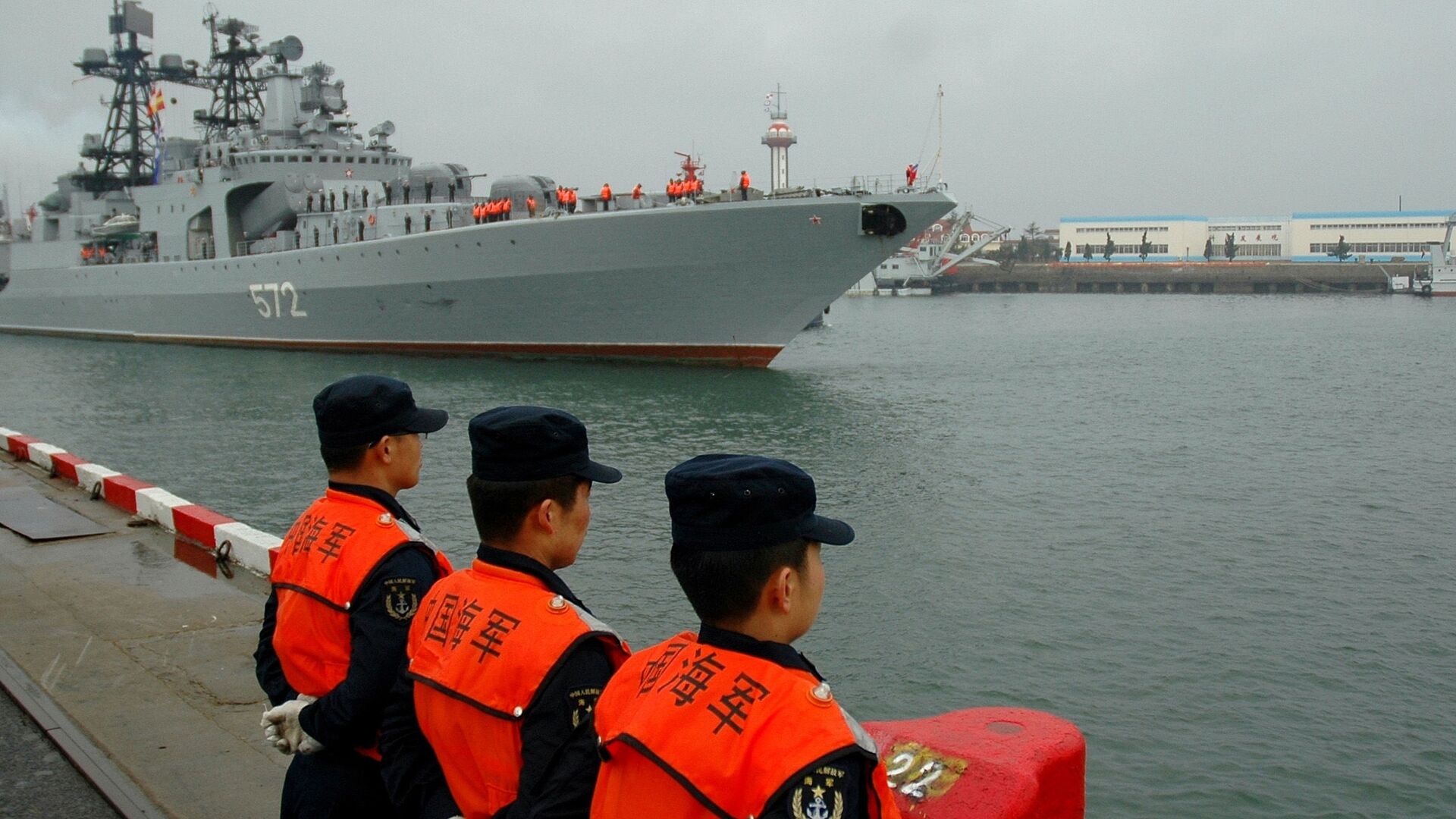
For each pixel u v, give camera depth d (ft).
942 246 469.57
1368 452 89.92
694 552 8.91
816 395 120.88
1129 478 80.18
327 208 161.79
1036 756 10.06
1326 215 524.11
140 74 206.28
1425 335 212.64
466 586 11.34
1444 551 61.00
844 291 125.80
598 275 130.93
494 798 10.53
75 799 17.74
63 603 28.40
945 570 58.08
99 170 209.05
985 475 81.20
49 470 47.19
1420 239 504.84
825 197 125.80
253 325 168.96
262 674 13.84
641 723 8.73
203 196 173.88
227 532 32.73
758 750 8.24
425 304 144.77
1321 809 34.76
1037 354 179.32
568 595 11.39
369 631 12.16
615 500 70.23
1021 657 46.34
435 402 111.75
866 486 77.92
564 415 11.53
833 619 51.03
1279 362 161.79
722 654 8.88
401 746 11.84
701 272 127.03
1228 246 522.88
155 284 181.47
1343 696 42.34
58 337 208.85
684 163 141.18
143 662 24.11
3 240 223.71
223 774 18.69
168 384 132.87
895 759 10.44
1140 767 37.27
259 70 183.52
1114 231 570.87
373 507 13.21
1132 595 53.98
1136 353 180.04
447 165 167.02
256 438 95.76
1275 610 51.55
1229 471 82.38
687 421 102.73
